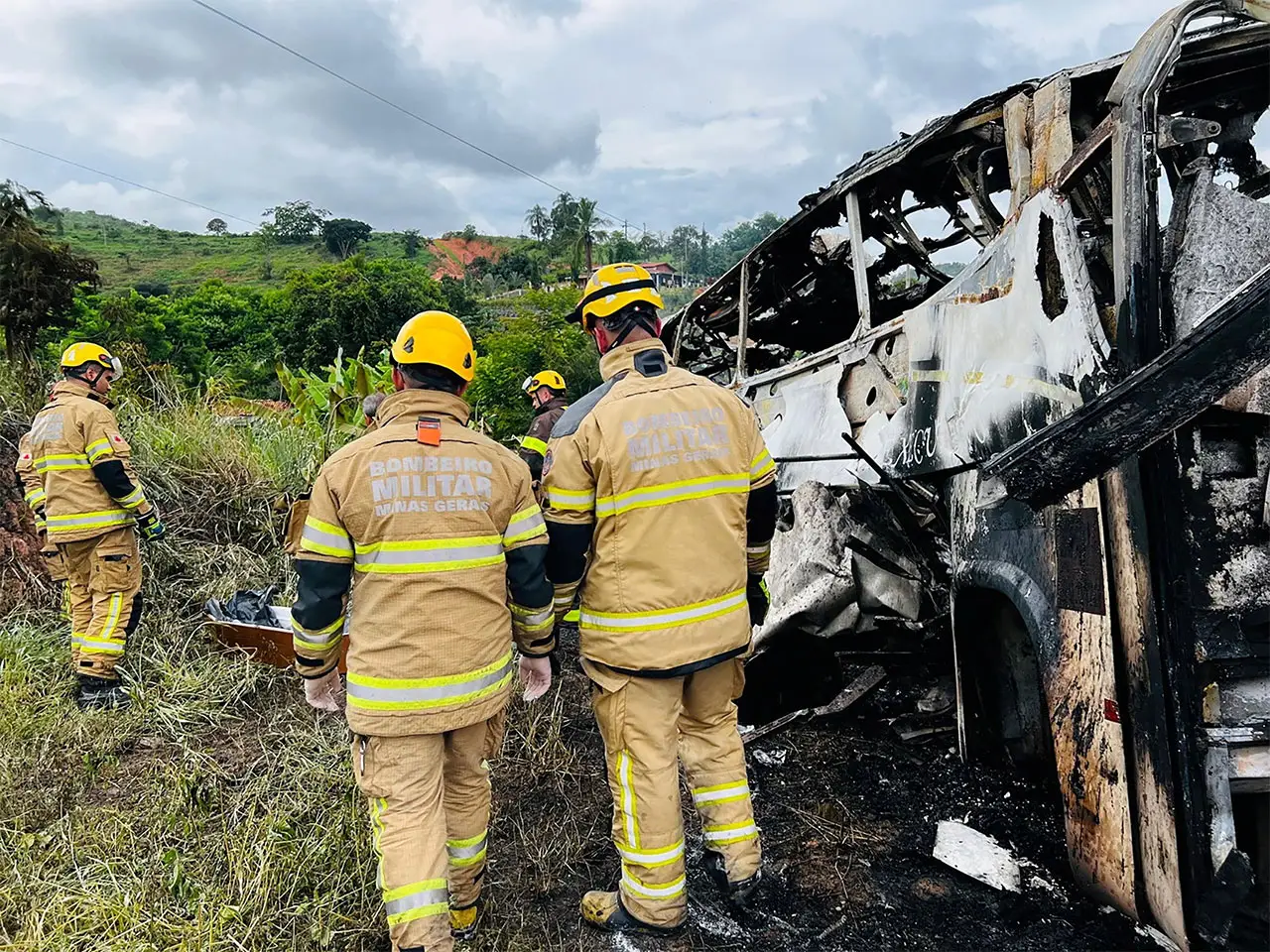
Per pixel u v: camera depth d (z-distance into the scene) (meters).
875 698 3.75
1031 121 2.67
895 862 2.73
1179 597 1.96
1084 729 2.20
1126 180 2.04
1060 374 2.24
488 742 2.36
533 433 5.39
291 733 3.55
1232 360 1.68
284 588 5.12
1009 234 2.57
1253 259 1.97
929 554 3.33
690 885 2.68
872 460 3.16
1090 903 2.40
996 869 2.58
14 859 2.66
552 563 2.33
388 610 2.09
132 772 3.34
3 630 4.41
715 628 2.27
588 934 2.46
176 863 2.57
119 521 3.92
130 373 7.15
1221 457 2.01
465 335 2.31
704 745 2.46
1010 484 1.88
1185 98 2.74
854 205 3.81
